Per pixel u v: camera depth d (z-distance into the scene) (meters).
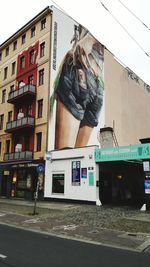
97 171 20.73
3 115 35.56
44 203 22.48
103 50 36.19
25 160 28.30
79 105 31.19
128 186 24.55
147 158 17.73
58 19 30.75
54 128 28.06
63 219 14.13
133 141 38.94
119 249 8.26
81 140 30.59
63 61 30.45
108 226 11.97
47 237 9.99
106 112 34.50
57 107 28.80
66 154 23.14
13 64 35.44
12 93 32.62
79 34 33.12
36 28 32.09
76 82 31.53
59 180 23.61
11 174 30.48
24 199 27.36
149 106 45.06
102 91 34.56
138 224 12.35
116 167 23.33
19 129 30.25
